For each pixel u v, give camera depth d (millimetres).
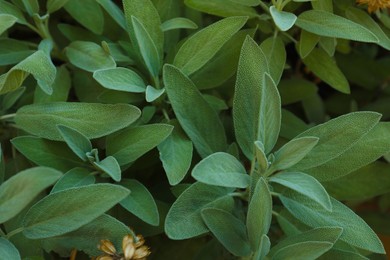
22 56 639
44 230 564
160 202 617
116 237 577
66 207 559
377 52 765
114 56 630
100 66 620
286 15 620
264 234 548
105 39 657
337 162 604
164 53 658
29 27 660
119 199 554
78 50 632
